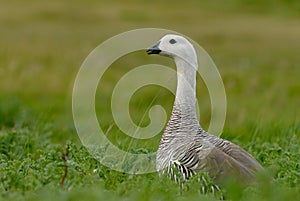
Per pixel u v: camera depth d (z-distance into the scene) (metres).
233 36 46.22
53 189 9.41
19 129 16.59
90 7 60.09
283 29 51.41
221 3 67.00
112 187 10.12
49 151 12.97
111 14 57.41
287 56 38.53
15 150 14.26
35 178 10.12
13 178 10.27
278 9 64.56
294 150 13.18
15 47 34.97
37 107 22.53
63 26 49.78
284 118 18.20
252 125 16.75
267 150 12.87
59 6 58.78
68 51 34.50
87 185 9.83
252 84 27.67
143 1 66.81
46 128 17.41
